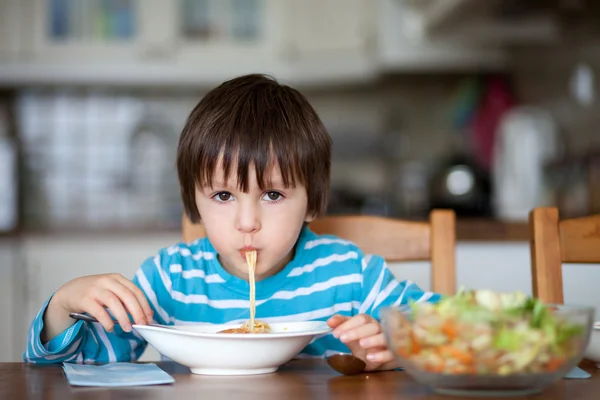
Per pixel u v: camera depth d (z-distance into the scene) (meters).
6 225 2.90
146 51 3.17
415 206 3.29
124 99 3.53
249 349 0.74
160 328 0.75
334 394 0.67
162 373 0.76
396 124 3.52
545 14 2.64
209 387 0.70
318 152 0.97
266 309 1.04
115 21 3.19
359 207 3.27
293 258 1.09
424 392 0.67
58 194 3.47
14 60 3.12
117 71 3.18
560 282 1.10
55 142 3.49
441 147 3.51
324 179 1.00
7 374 0.77
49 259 2.39
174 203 3.50
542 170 2.55
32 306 2.39
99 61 3.16
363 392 0.68
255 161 0.87
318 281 1.08
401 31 3.06
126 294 0.82
